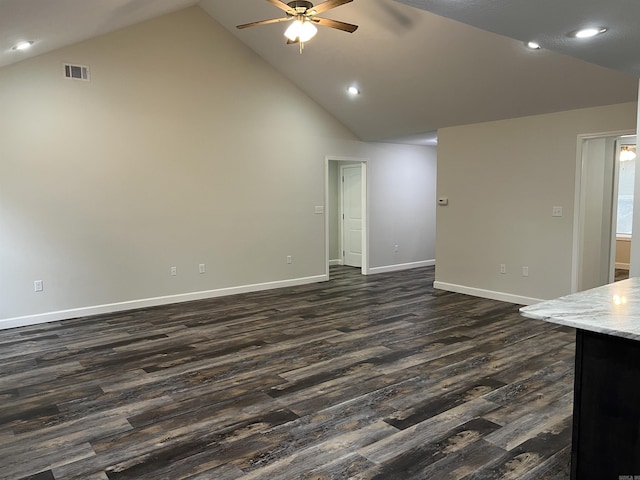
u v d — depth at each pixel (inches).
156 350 163.5
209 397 124.9
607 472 76.2
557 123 210.7
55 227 201.5
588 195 226.7
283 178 274.1
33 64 192.1
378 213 324.8
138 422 111.4
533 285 225.6
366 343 169.8
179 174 234.8
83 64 204.1
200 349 164.4
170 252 234.5
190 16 233.6
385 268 332.8
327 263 299.9
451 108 235.8
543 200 218.7
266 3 205.2
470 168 249.3
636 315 77.3
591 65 173.9
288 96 272.2
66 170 202.7
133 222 222.1
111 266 217.2
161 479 88.4
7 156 188.5
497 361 150.2
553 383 132.3
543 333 181.0
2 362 152.5
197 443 101.3
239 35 245.9
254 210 263.4
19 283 194.1
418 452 96.8
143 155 223.1
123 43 214.4
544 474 88.7
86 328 191.0
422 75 216.5
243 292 261.6
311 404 120.0
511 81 198.8
